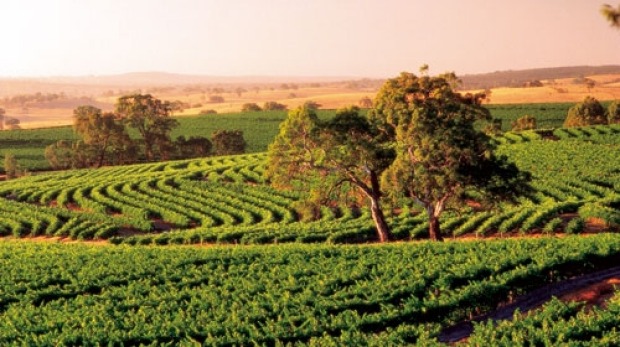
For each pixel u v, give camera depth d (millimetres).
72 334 27344
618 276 34812
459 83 45062
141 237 60219
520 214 57125
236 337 26062
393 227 57781
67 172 112562
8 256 50438
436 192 46469
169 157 138875
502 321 26766
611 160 85312
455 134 43781
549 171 80688
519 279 32562
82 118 126938
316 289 33031
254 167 99688
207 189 84438
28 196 86750
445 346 23156
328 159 48125
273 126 181125
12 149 155750
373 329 27703
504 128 159875
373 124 47312
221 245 55188
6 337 28219
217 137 139125
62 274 40375
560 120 166500
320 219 66062
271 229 58875
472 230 56562
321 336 25969
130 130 191250
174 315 29875
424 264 36656
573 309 26438
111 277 38875
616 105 135625
